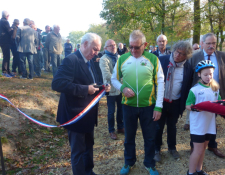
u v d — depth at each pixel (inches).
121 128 180.2
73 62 93.8
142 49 104.5
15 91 210.5
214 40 118.3
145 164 115.5
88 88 93.4
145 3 504.1
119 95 173.0
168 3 528.7
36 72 319.0
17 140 146.6
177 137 162.2
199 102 103.5
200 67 103.0
